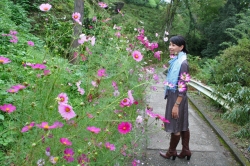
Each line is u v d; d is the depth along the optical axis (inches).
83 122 86.1
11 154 72.6
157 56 149.3
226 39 861.2
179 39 104.7
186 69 102.0
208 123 171.5
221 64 244.7
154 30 897.5
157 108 197.0
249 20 515.2
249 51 233.1
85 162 68.6
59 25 258.2
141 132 107.7
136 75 146.6
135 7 1179.9
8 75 117.7
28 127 61.1
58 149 70.1
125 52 156.9
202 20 1112.8
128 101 81.4
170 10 933.2
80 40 107.5
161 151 123.0
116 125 95.1
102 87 114.2
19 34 215.9
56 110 82.7
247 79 192.5
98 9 299.3
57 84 94.2
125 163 96.7
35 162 63.7
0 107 66.6
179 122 107.0
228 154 127.8
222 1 1084.5
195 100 238.4
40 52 180.1
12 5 276.8
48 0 343.6
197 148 131.3
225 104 176.7
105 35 192.2
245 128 144.0
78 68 149.4
